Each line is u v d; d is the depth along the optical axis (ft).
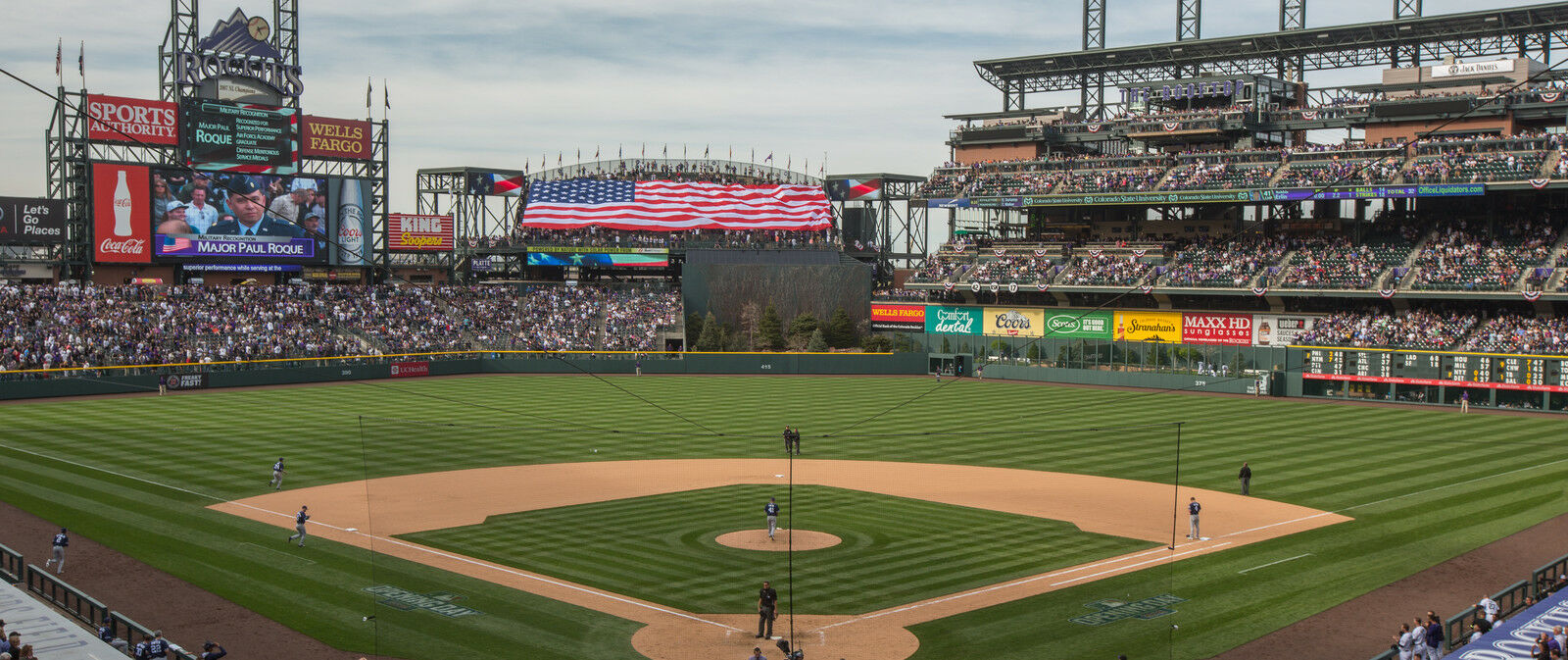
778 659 108.88
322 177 408.05
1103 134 429.38
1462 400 302.66
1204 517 167.94
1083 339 391.86
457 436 241.76
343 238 414.00
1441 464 211.20
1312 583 134.82
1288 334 357.61
